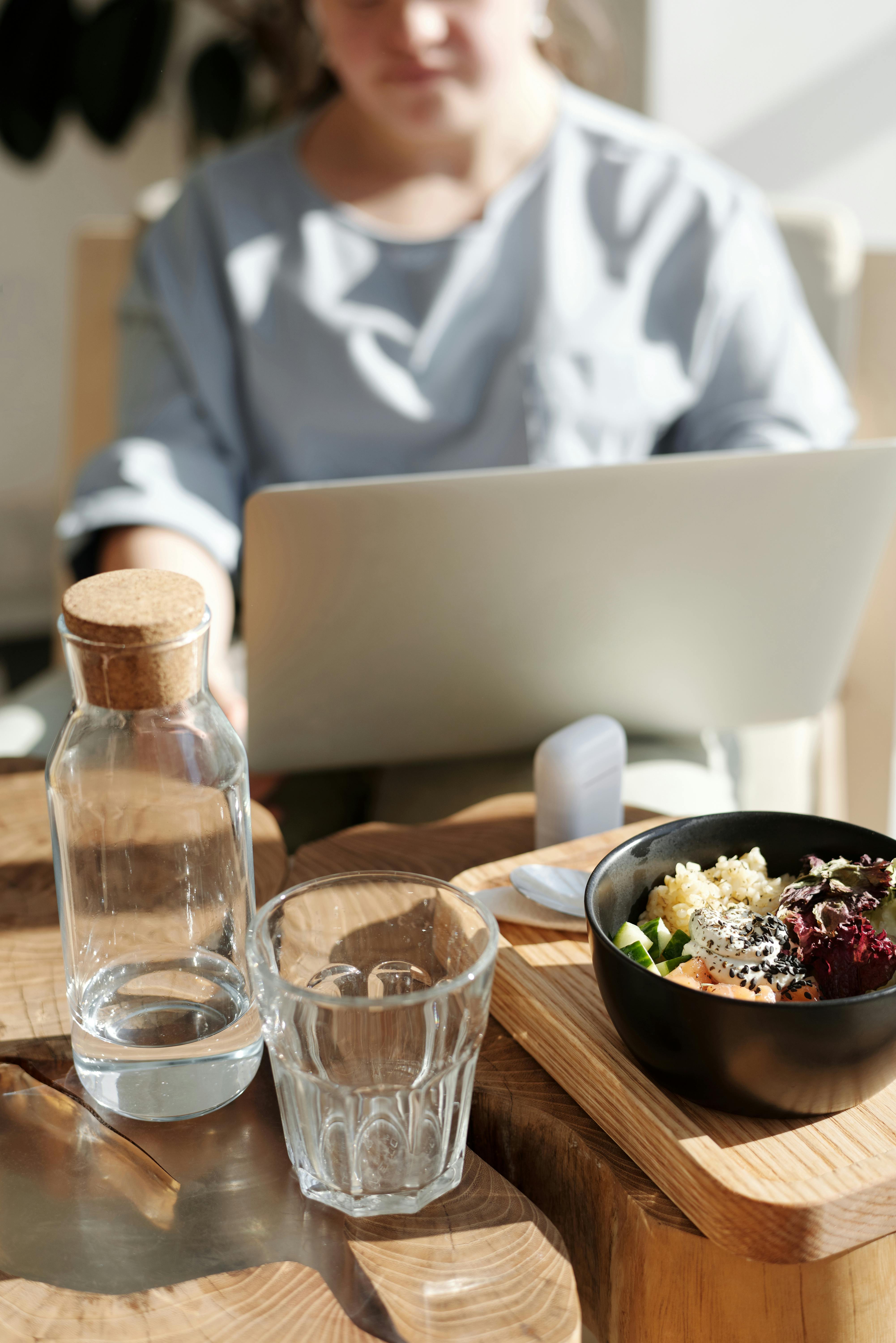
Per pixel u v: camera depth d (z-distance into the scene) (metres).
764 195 1.69
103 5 2.21
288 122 1.41
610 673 0.86
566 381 1.19
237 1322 0.43
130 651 0.45
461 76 1.10
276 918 0.49
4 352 2.45
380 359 1.21
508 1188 0.49
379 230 1.22
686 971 0.49
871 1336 0.48
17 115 2.26
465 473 0.82
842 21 1.59
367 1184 0.46
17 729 1.06
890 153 1.64
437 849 0.73
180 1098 0.51
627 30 1.64
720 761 1.05
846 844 0.55
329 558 0.74
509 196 1.23
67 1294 0.44
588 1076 0.52
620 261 1.22
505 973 0.58
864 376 1.35
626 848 0.54
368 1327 0.42
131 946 0.51
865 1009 0.44
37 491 2.56
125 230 1.43
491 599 0.79
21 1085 0.55
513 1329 0.42
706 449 1.25
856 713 1.39
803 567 0.82
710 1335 0.48
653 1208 0.47
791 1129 0.47
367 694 0.84
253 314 1.22
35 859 0.72
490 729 0.89
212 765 0.49
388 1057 0.45
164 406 1.22
